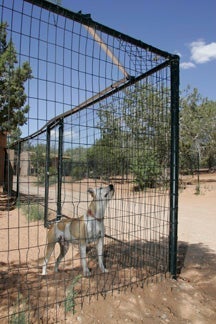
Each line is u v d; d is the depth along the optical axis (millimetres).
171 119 4020
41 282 3793
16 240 6055
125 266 4379
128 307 3182
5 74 7867
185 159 23453
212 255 5340
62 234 4188
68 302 3090
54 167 7410
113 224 6793
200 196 15125
